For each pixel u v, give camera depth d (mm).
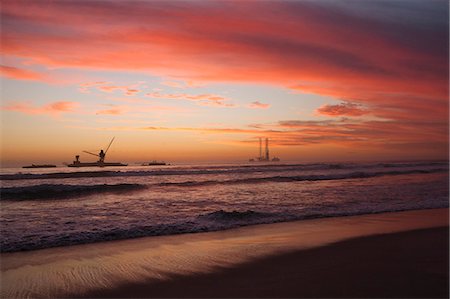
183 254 7430
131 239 8938
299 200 16750
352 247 7871
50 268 6539
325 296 5082
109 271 6355
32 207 14742
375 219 11688
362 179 31359
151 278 5988
